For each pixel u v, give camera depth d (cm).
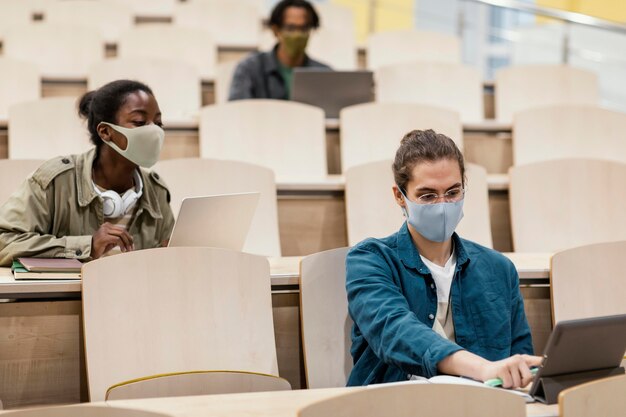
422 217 212
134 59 455
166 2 659
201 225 246
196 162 312
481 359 188
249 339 234
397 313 204
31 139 369
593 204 338
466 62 656
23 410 141
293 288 251
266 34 580
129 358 222
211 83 488
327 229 334
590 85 496
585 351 178
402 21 693
